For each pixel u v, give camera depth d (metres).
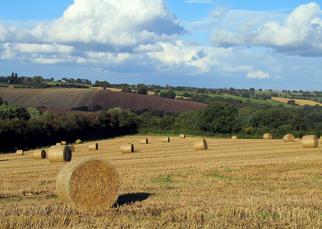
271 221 13.36
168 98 135.50
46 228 12.73
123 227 12.60
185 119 108.81
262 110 106.31
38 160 48.91
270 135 86.56
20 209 15.46
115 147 70.19
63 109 110.69
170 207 15.50
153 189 21.02
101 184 17.09
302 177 24.50
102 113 101.62
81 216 14.39
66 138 90.06
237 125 102.00
